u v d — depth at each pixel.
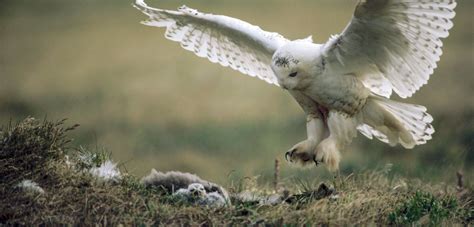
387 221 11.11
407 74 12.11
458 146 22.36
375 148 23.00
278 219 10.75
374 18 11.42
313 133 12.48
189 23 13.56
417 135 12.52
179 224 10.73
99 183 11.44
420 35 11.68
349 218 10.91
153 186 12.13
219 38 13.58
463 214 11.75
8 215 10.62
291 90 12.06
